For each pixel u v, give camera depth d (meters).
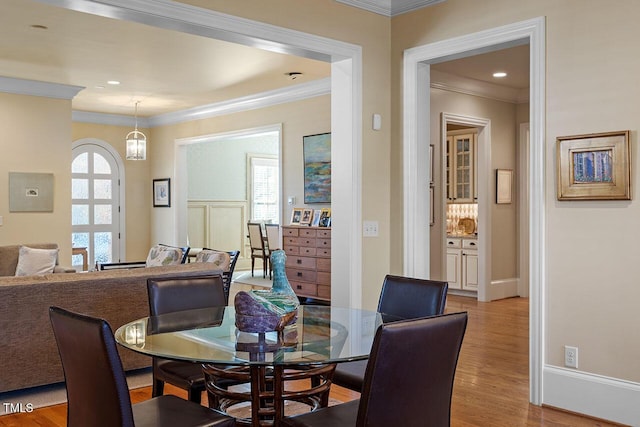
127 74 6.99
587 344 3.47
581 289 3.49
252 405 2.48
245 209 11.61
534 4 3.70
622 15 3.30
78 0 3.05
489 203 7.59
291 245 7.60
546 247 3.65
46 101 7.55
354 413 2.29
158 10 3.29
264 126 8.33
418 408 2.04
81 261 9.89
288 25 3.91
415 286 3.12
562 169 3.54
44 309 3.79
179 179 10.13
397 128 4.54
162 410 2.30
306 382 4.10
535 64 3.67
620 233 3.33
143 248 10.66
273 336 2.49
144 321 2.84
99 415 2.00
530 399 3.70
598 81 3.41
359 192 4.34
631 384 3.28
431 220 6.81
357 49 4.32
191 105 9.22
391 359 1.91
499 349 5.03
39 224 7.54
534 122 3.68
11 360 3.68
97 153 10.11
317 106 7.54
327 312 3.13
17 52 5.98
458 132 8.55
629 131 3.27
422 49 4.36
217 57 6.13
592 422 3.36
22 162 7.39
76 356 2.04
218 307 3.27
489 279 7.61
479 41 4.00
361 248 4.36
